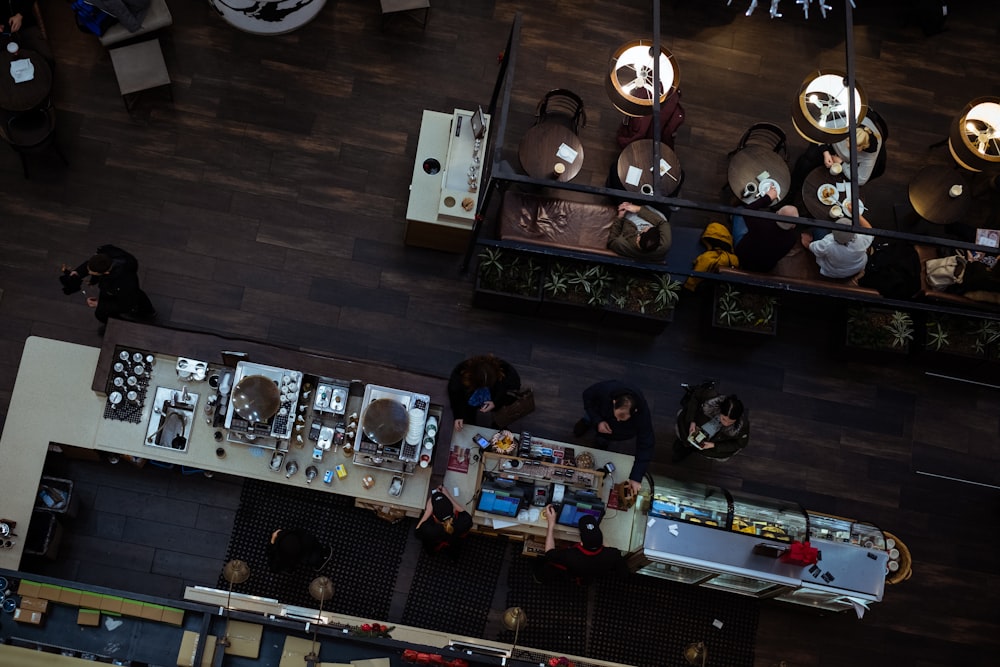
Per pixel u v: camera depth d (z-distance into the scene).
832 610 9.15
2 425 9.00
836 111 8.36
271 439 8.36
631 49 8.37
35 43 9.43
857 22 11.12
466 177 9.17
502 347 9.72
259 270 9.64
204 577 8.92
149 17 9.47
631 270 9.56
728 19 10.96
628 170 9.55
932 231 10.41
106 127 9.78
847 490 9.80
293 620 8.09
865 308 9.83
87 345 9.33
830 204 9.65
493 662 8.06
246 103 10.05
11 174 9.56
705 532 8.48
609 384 8.55
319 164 9.98
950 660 9.52
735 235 9.96
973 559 9.78
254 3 9.70
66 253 9.46
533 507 8.54
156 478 9.04
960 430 10.09
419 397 8.35
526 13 10.70
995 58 11.16
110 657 7.88
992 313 9.77
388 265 9.80
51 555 8.65
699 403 8.72
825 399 9.99
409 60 10.40
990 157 9.23
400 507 8.66
